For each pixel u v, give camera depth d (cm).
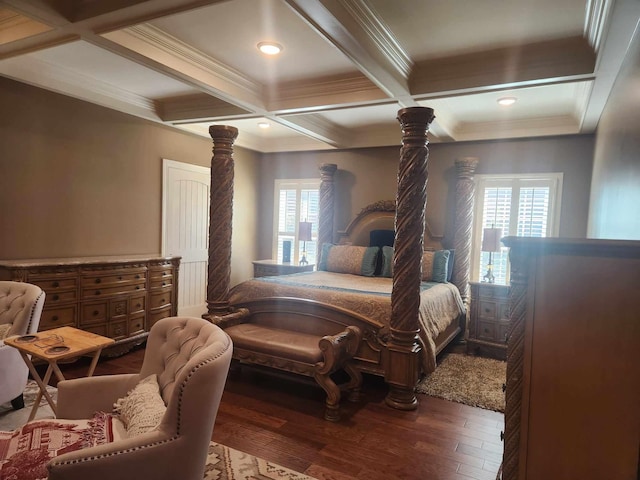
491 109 419
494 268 491
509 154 482
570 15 236
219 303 373
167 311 453
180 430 146
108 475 135
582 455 134
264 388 337
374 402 314
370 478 215
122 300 399
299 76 351
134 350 425
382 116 471
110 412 194
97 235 425
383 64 274
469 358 426
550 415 138
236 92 353
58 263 346
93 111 416
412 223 298
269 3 235
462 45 279
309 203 621
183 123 463
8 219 351
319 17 213
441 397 324
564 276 135
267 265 593
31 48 277
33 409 234
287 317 358
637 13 192
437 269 466
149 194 480
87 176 413
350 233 568
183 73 304
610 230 290
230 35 277
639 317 127
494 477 219
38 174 371
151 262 429
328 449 244
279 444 248
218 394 156
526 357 140
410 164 299
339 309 329
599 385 131
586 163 443
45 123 376
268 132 586
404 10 235
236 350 320
